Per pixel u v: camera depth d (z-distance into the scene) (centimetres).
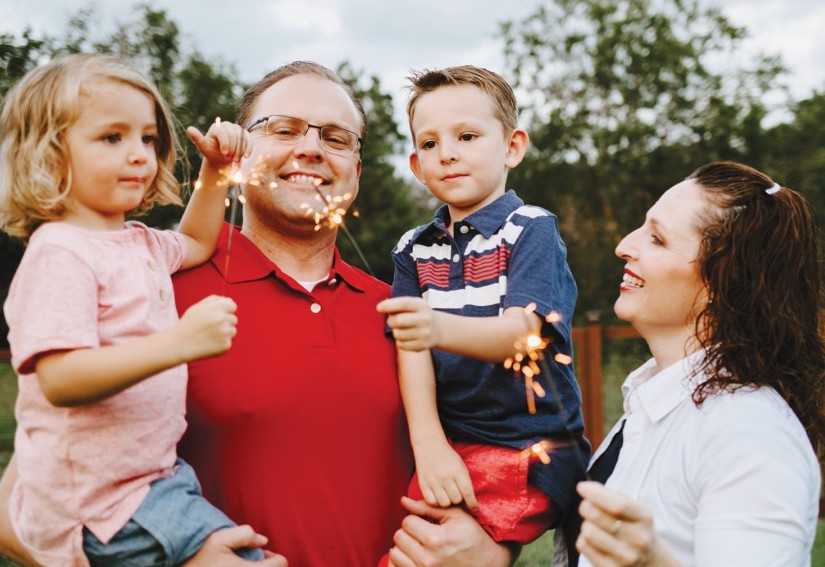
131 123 175
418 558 197
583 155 2222
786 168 2016
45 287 160
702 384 172
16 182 171
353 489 210
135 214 201
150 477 176
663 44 2162
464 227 228
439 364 223
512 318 197
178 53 1321
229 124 210
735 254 179
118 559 171
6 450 512
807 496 153
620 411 702
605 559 139
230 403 205
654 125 2200
